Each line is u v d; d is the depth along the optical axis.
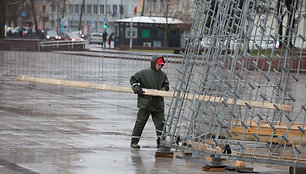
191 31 17.22
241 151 15.58
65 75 48.53
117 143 19.88
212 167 15.73
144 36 127.06
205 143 17.61
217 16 16.58
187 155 18.09
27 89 38.28
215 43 16.56
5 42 94.38
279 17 15.93
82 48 95.88
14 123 23.45
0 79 44.38
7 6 114.88
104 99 34.16
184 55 17.38
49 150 17.78
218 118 16.98
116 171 14.90
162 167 15.85
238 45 15.61
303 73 40.53
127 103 32.41
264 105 17.36
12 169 14.52
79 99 33.66
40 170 14.53
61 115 26.52
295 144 17.97
